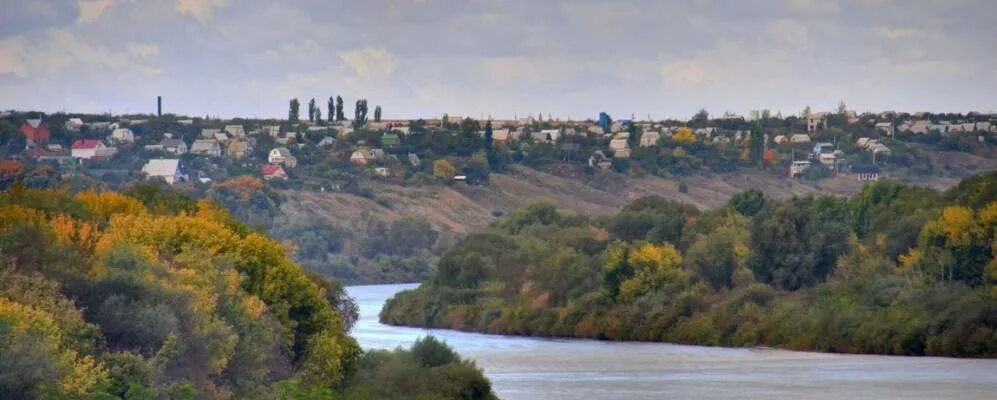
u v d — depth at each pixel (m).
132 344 186.88
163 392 178.62
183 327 197.00
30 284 182.00
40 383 155.38
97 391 166.88
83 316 187.75
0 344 155.00
